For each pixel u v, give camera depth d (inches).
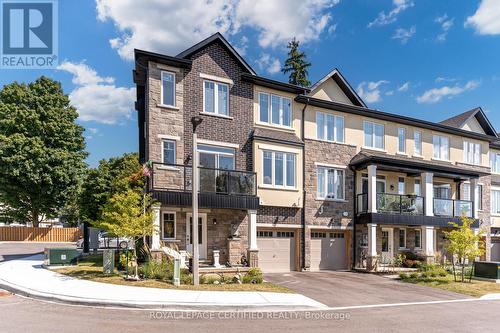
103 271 575.8
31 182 1337.4
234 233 721.6
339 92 898.1
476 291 602.5
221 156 729.0
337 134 874.8
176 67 698.8
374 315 408.2
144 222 545.3
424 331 344.8
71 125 1451.8
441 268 778.2
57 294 439.8
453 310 452.1
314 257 820.6
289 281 628.7
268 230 773.3
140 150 847.1
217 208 668.1
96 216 1144.2
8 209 1505.9
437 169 910.4
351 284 628.7
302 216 799.7
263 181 756.0
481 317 414.9
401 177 946.1
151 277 546.9
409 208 869.2
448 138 1043.3
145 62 691.4
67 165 1397.6
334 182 853.8
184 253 649.6
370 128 925.2
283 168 783.1
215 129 724.0
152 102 671.1
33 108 1402.6
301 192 796.0
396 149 947.3
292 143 791.1
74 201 1449.3
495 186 1142.3
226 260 708.7
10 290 483.2
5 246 1202.6
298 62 1968.5
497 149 1175.6
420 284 653.3
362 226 867.4
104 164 1221.1
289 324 352.8
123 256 609.9
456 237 692.1
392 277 737.0
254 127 769.6
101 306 405.4
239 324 346.3
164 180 644.1
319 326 348.8
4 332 301.0
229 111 744.3
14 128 1353.3
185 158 689.0
